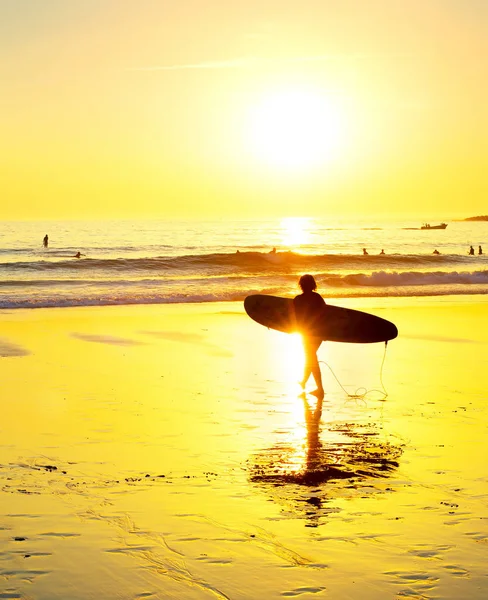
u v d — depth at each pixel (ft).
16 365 42.09
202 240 258.37
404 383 37.70
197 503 19.54
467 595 14.17
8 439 26.12
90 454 24.34
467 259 152.76
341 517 18.53
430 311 72.95
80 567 15.34
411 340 53.11
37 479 21.47
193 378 38.60
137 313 71.92
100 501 19.56
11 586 14.43
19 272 123.24
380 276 110.83
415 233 364.38
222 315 69.92
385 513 18.84
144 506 19.21
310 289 36.19
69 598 14.01
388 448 25.48
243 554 16.11
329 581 14.78
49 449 24.89
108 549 16.29
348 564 15.61
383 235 337.11
